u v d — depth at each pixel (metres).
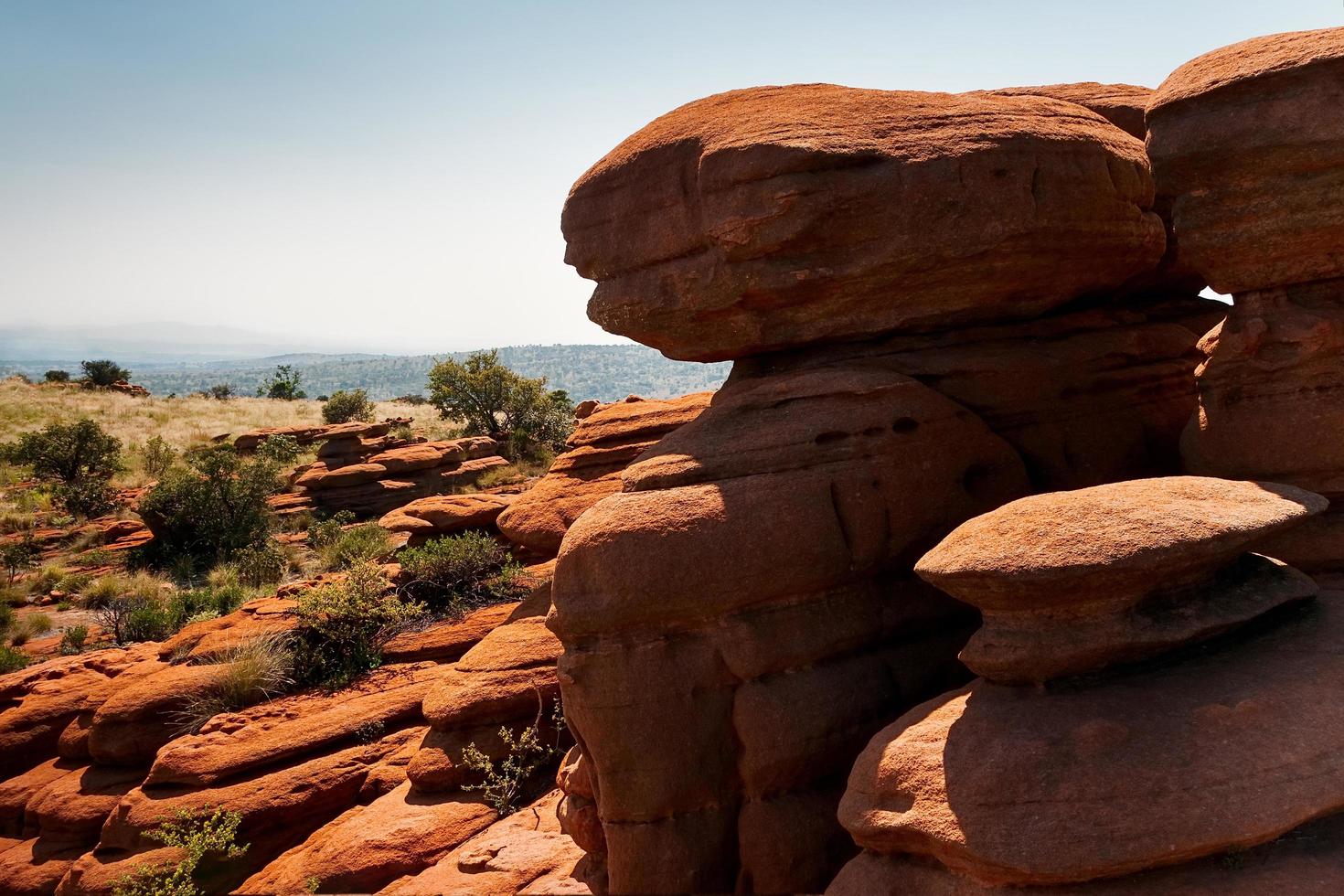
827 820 6.41
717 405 7.66
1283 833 4.41
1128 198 7.91
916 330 7.80
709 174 7.35
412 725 10.45
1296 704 4.68
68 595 21.73
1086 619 5.11
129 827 9.57
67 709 12.09
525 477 31.05
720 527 6.47
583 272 8.46
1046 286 7.81
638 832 6.42
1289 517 5.23
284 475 31.91
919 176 7.11
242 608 13.74
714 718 6.47
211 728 10.46
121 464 35.56
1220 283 6.89
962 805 4.75
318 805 9.59
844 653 6.77
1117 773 4.53
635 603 6.38
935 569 5.21
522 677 9.45
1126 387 8.28
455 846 8.37
